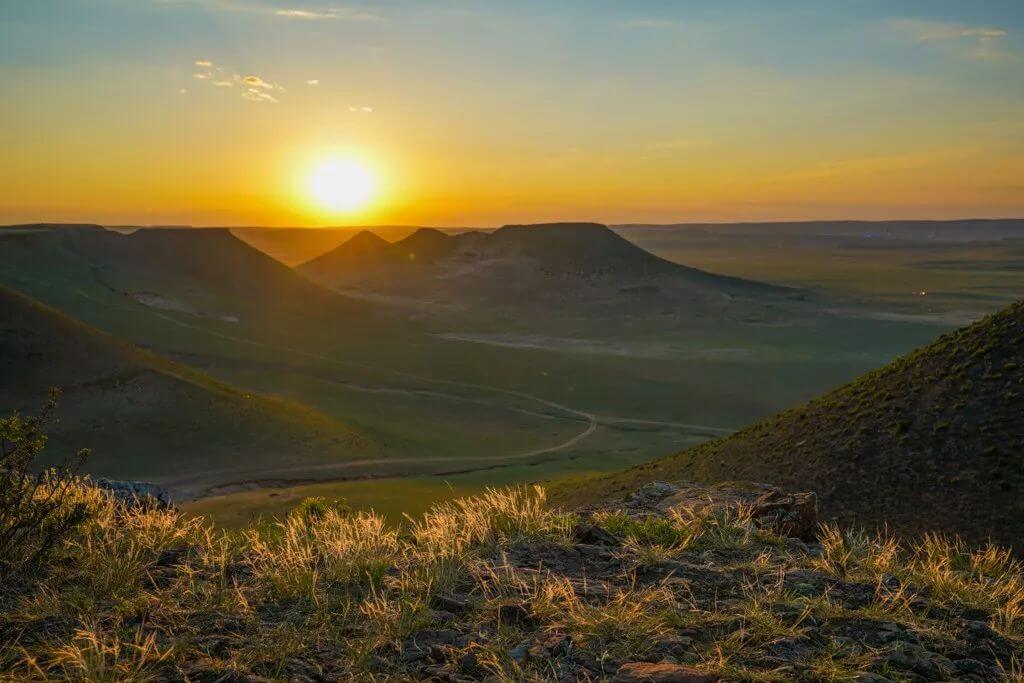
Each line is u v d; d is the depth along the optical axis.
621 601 4.54
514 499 6.75
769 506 8.92
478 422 123.12
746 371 194.25
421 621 4.36
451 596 4.85
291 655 4.00
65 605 4.65
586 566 5.62
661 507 9.16
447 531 6.12
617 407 144.38
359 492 59.91
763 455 45.69
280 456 83.19
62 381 94.88
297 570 5.17
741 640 4.12
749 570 5.52
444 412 129.12
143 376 98.44
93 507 6.57
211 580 5.24
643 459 97.69
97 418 87.75
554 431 118.94
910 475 37.66
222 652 4.05
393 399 135.38
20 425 5.60
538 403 143.50
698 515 7.05
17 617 4.43
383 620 4.36
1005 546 30.83
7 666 3.84
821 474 40.34
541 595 4.71
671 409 144.25
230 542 6.20
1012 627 4.66
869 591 5.16
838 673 3.76
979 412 40.56
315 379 143.88
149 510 6.91
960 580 5.44
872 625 4.50
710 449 51.09
